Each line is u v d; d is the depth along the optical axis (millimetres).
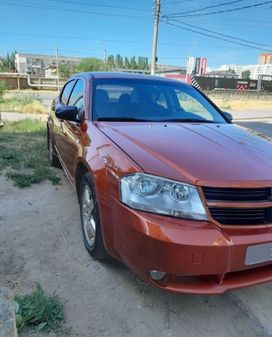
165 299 2523
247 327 2316
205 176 2180
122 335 2174
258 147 2807
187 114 3693
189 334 2223
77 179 3316
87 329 2195
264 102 36125
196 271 2051
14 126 9531
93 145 2895
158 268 2076
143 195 2166
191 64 54344
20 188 4578
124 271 2809
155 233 2047
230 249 2055
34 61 114250
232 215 2145
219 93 38188
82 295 2508
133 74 4168
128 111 3498
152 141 2664
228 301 2566
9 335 1694
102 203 2496
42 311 2215
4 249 3068
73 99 4230
